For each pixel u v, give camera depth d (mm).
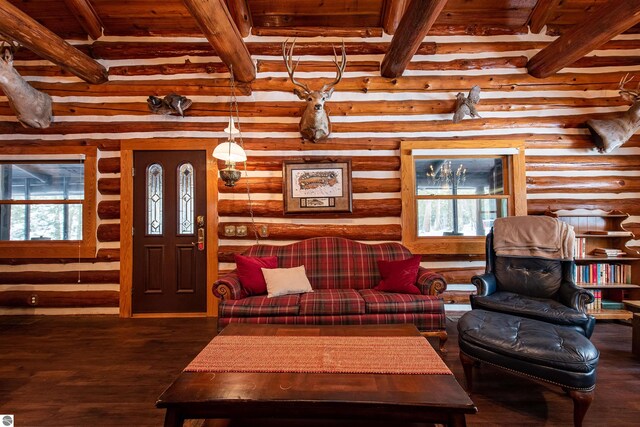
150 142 3602
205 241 3592
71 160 3643
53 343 2785
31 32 2654
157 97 3404
